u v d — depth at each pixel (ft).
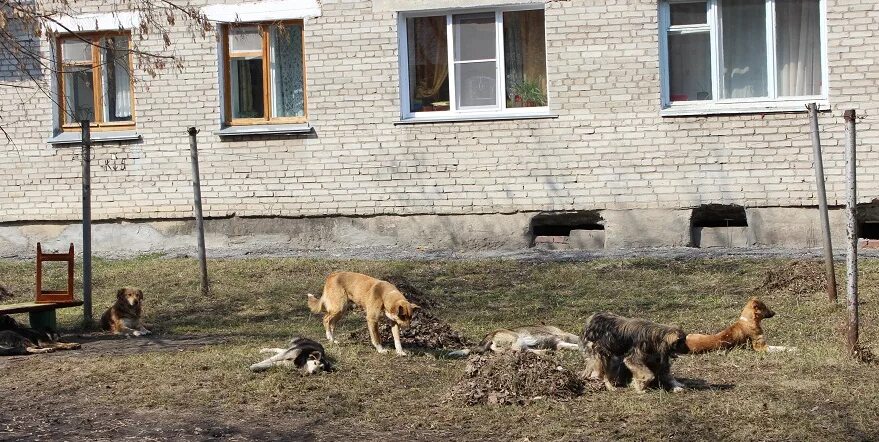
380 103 57.11
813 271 43.88
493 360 29.17
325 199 58.03
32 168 61.46
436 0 56.29
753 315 33.24
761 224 53.31
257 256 56.13
